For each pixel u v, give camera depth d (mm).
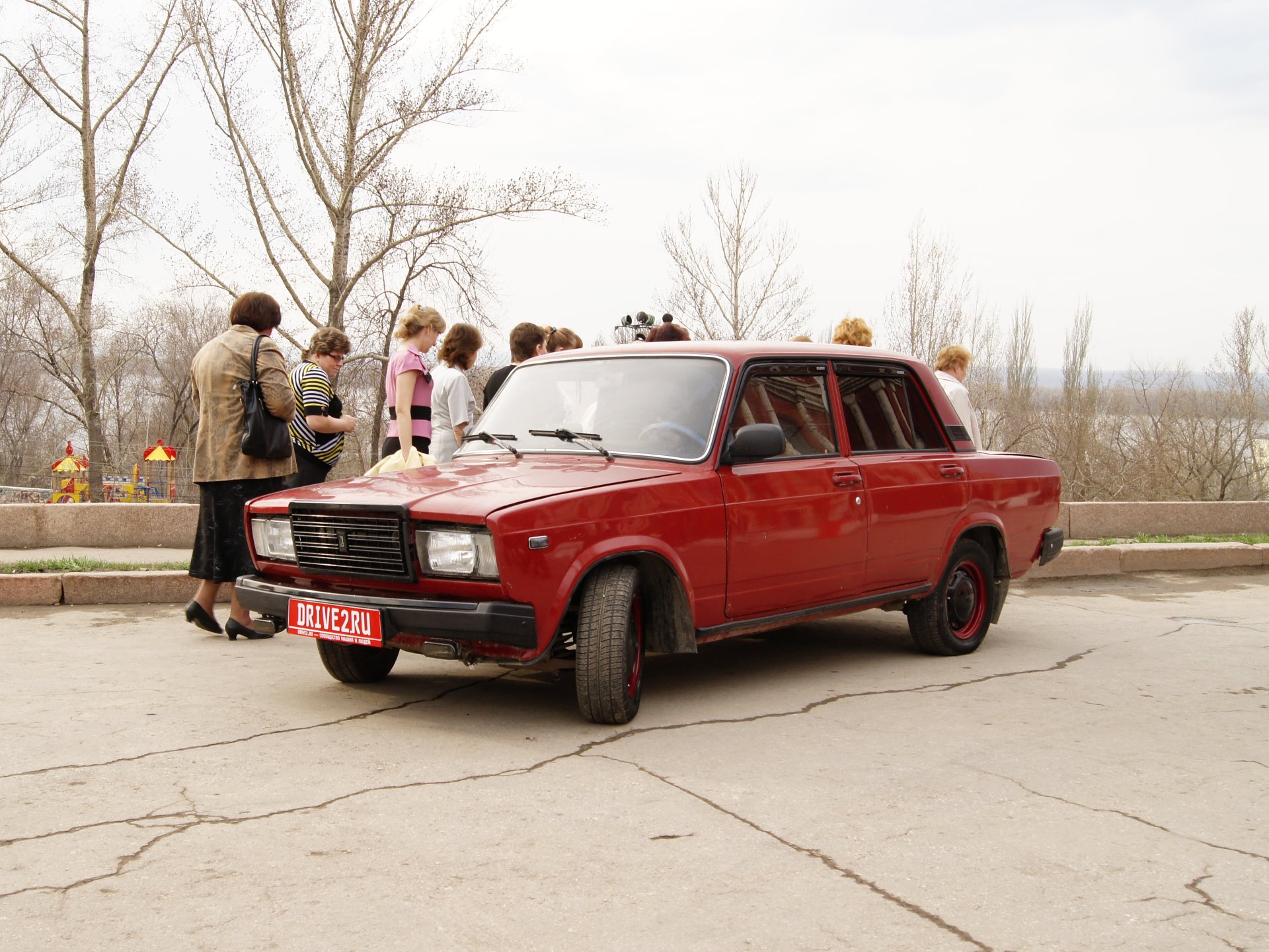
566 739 4562
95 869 3121
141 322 53656
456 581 4430
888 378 6445
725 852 3348
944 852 3395
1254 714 5297
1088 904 3023
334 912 2879
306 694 5336
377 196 20672
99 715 4824
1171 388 29469
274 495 5297
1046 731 4898
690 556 4988
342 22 20250
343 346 7527
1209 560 12000
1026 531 7062
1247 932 2859
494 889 3043
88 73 26219
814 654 6664
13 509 9977
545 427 5676
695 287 21406
